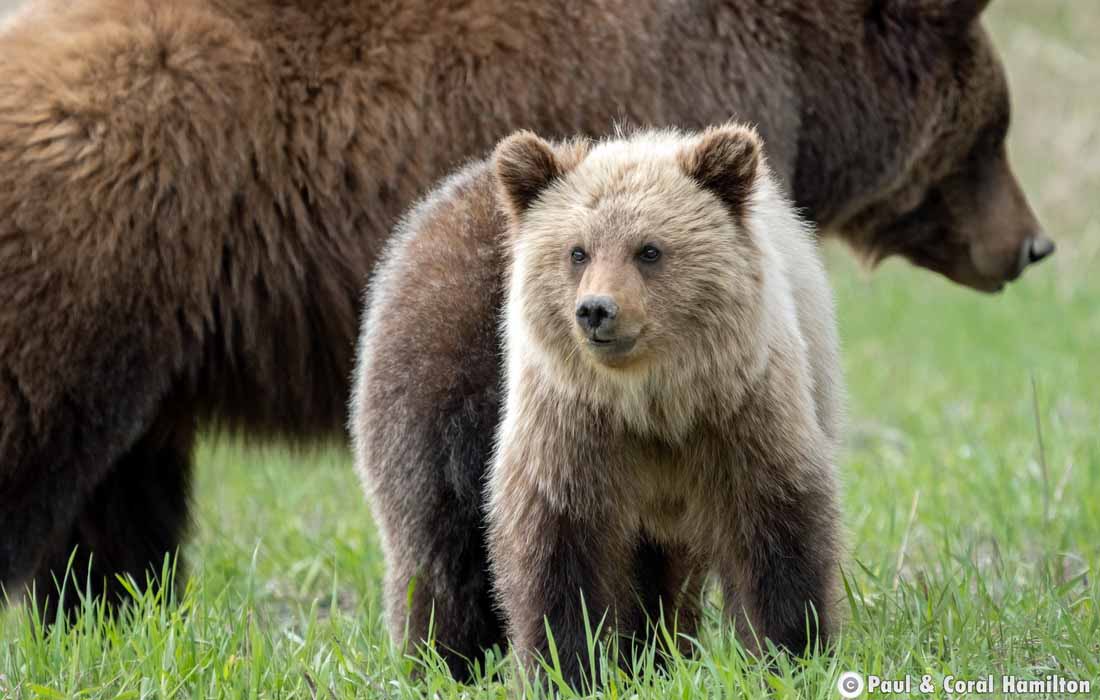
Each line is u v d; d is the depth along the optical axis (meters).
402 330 10.05
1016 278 14.50
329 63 11.41
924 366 24.56
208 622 10.12
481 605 10.07
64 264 10.48
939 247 14.57
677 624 10.24
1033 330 26.67
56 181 10.53
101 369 10.68
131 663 9.48
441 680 9.05
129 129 10.77
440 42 11.59
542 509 9.12
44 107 10.65
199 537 14.80
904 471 16.27
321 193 11.33
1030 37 40.47
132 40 10.98
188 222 10.91
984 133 14.06
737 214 9.21
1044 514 13.28
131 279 10.71
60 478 10.73
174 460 12.43
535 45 11.71
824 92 12.97
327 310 11.52
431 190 11.52
